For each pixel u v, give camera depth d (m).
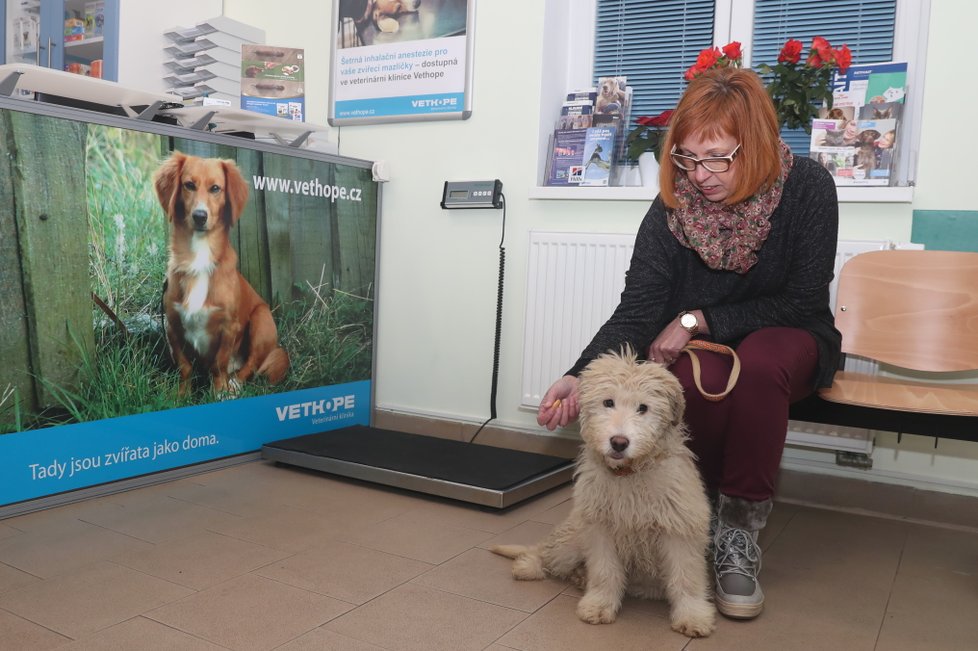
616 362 1.38
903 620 1.48
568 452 2.60
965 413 1.51
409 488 2.20
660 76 2.70
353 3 2.96
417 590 1.54
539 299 2.57
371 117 2.95
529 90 2.65
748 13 2.53
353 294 2.83
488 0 2.71
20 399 1.91
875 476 2.22
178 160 2.21
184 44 3.13
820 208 1.60
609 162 2.55
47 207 1.92
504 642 1.33
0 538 1.77
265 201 2.47
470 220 2.78
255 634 1.33
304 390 2.67
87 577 1.56
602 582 1.44
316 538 1.83
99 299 2.05
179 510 2.01
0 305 1.85
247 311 2.45
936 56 2.12
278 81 2.75
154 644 1.28
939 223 2.14
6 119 1.83
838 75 2.25
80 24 3.22
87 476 2.06
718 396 1.51
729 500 1.53
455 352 2.84
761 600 1.47
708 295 1.73
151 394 2.19
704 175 1.50
